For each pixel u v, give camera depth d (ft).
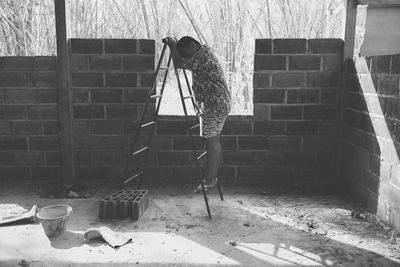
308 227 11.39
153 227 11.32
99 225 11.44
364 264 9.36
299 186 14.92
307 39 14.08
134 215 11.82
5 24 16.07
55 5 13.66
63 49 13.94
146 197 12.72
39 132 14.66
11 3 16.07
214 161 12.33
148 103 13.73
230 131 14.73
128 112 14.57
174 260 9.49
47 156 14.84
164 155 14.89
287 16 17.58
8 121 14.57
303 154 14.84
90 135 14.71
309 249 10.07
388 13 13.98
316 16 17.66
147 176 15.05
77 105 14.51
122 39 14.12
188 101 19.66
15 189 14.26
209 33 18.48
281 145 14.80
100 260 9.47
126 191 12.94
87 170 14.96
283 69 14.29
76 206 12.86
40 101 14.44
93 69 14.28
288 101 14.49
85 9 17.10
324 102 14.49
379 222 11.55
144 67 14.33
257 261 9.46
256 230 11.17
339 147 14.60
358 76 13.23
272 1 17.84
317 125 14.65
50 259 9.49
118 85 14.40
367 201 12.69
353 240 10.56
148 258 9.58
